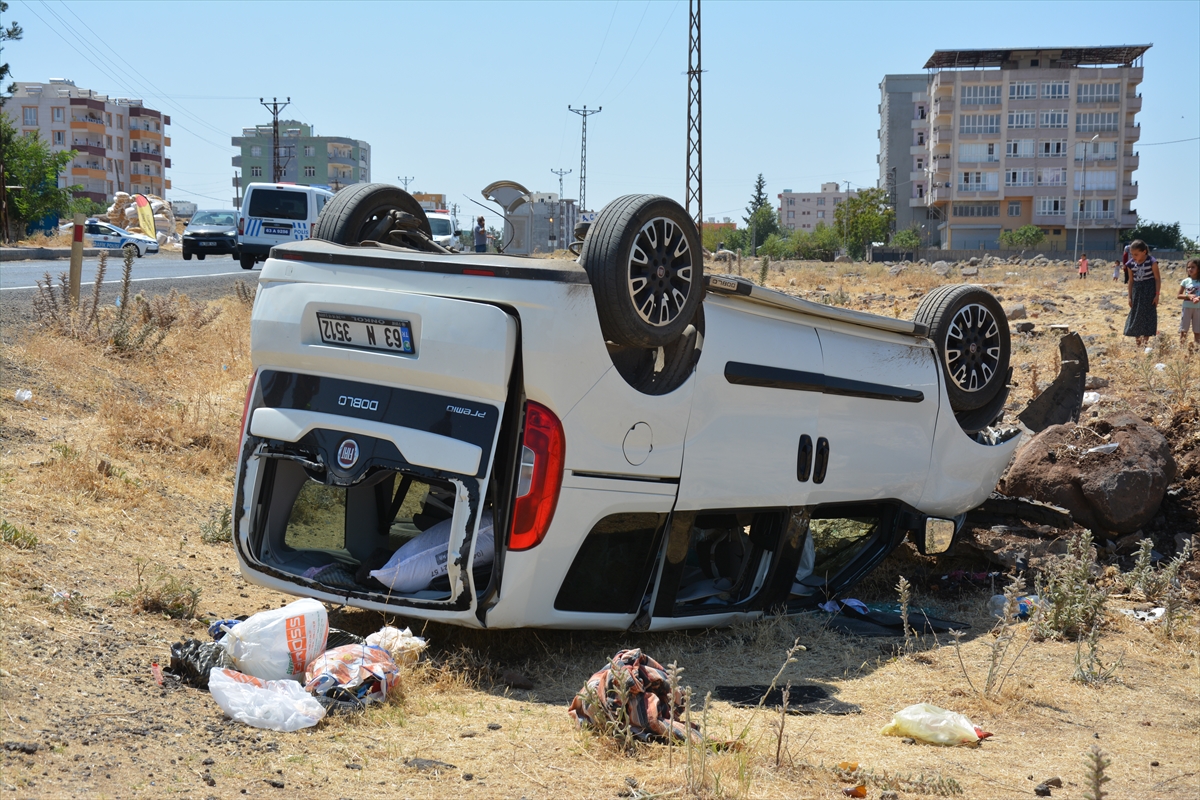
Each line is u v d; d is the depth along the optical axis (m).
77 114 146.62
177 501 7.40
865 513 6.71
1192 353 13.06
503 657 5.19
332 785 3.43
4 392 8.93
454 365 4.59
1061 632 5.93
